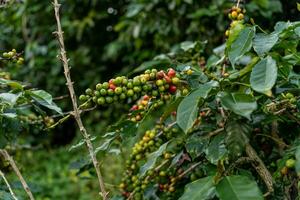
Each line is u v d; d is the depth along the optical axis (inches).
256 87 57.3
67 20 217.0
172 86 67.0
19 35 221.8
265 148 78.1
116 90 64.6
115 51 203.2
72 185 177.0
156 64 98.6
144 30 178.2
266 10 127.5
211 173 69.3
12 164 72.4
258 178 75.1
